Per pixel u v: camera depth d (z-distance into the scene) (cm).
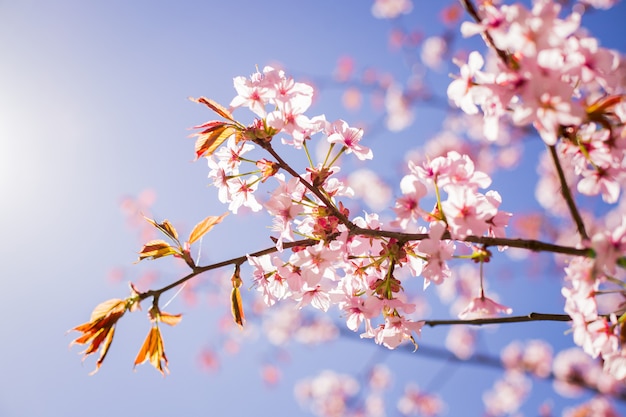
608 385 197
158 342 84
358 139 87
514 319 84
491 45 77
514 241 79
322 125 87
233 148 87
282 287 87
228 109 83
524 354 226
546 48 75
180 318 85
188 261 85
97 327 83
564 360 208
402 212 81
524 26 75
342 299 87
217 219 86
